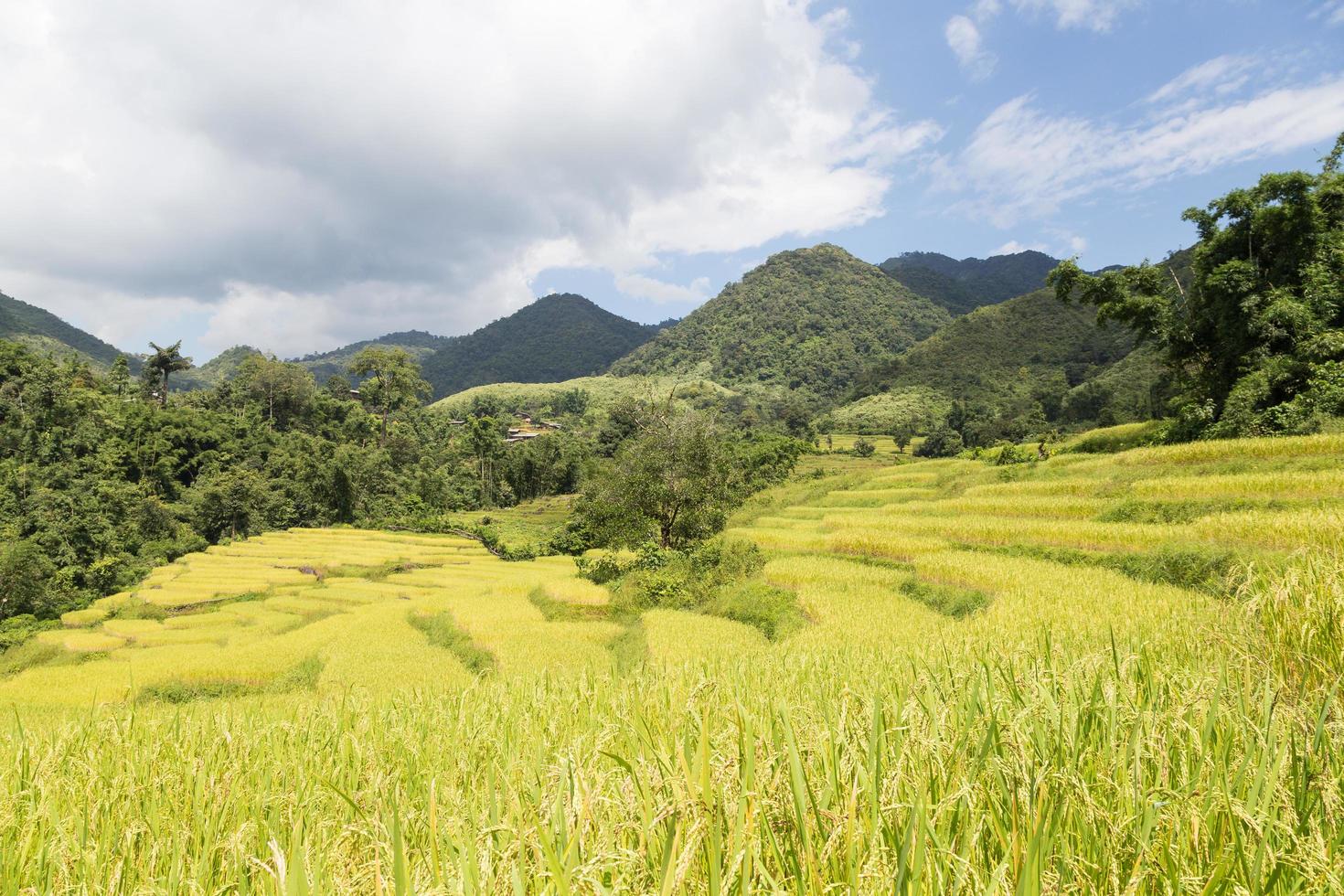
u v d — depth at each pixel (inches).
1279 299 1168.2
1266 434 1095.6
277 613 1517.0
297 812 106.0
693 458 1518.2
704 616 945.5
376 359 4753.9
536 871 55.2
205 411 3986.2
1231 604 171.3
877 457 4210.1
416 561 2181.3
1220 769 73.8
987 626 490.3
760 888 55.7
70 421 3085.6
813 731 91.8
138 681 921.5
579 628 987.9
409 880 60.5
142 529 2524.6
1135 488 977.5
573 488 4116.6
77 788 138.5
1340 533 557.0
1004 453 1696.6
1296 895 53.7
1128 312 1409.9
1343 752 78.3
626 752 105.4
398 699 241.0
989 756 76.8
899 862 53.2
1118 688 98.6
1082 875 57.2
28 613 1808.6
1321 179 1226.6
